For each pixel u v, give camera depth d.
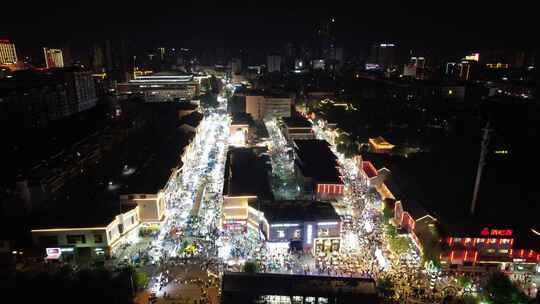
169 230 127.19
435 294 95.31
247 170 156.88
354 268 106.06
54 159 168.50
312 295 88.00
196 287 97.88
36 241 109.25
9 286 95.12
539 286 99.56
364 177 169.62
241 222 127.12
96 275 96.00
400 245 113.81
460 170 178.00
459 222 115.75
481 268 105.88
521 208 133.00
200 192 158.88
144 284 97.44
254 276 93.06
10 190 139.50
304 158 177.12
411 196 136.50
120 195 124.00
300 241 114.62
